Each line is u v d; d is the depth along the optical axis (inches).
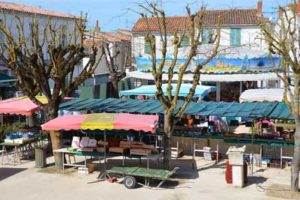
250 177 706.2
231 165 659.4
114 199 599.2
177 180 681.0
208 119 1002.1
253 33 1312.7
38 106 834.8
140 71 1349.7
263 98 895.7
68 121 690.2
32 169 749.9
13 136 855.1
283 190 631.2
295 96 613.9
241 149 666.8
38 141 871.7
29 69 780.0
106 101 983.0
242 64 1204.5
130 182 644.1
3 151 833.5
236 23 1418.6
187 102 716.7
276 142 771.4
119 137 836.0
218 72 1212.5
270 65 1186.0
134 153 701.3
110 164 775.7
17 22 1262.3
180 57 1209.4
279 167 762.8
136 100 988.6
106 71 1616.6
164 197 606.9
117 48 1694.1
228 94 1359.5
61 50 804.0
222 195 615.8
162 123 917.8
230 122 1110.4
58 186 658.2
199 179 693.3
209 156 812.0
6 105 848.3
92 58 842.2
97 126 667.4
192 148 856.9
